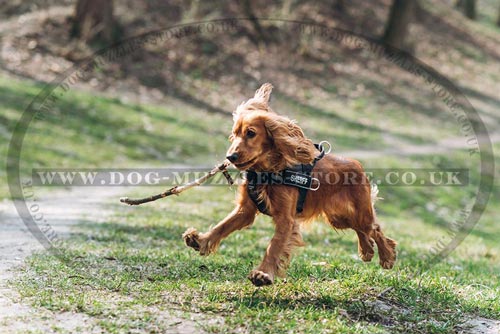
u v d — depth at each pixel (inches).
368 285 248.2
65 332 188.4
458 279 286.4
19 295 219.1
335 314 213.0
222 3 1104.8
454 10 1663.4
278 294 230.4
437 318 224.7
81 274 248.7
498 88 1266.0
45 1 1028.5
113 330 191.9
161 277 248.4
